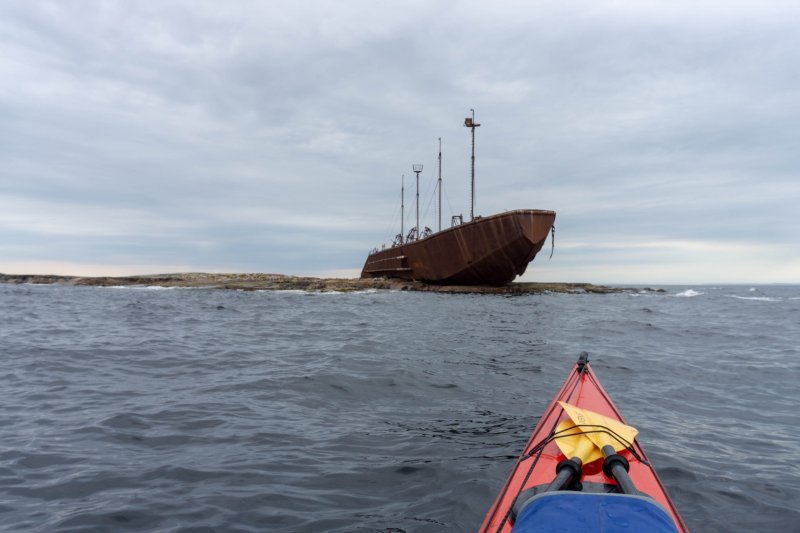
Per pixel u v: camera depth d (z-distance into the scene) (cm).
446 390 1039
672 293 6322
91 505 534
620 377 1191
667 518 323
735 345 1761
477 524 500
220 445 716
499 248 4541
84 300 4000
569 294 5569
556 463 471
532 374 1193
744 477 618
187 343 1678
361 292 5625
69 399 954
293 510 529
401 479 607
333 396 994
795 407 952
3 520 500
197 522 503
